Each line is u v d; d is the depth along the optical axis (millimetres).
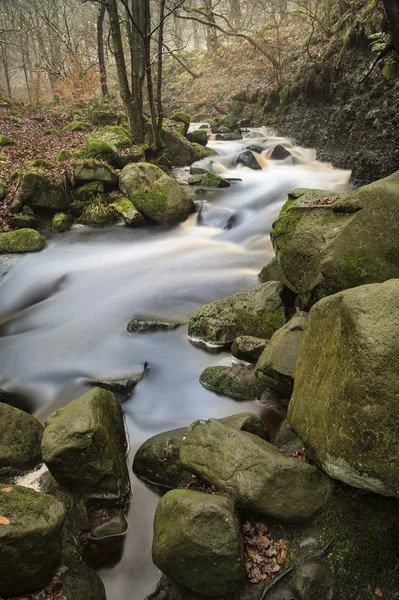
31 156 11508
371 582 2725
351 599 2680
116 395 4836
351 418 2760
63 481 3545
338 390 2924
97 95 22969
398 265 4055
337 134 13148
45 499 2959
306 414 3355
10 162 10898
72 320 6535
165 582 3025
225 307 5645
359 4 13562
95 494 3559
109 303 6820
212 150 15297
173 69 30812
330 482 3137
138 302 6723
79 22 35219
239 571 2766
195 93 25828
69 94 21172
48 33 26797
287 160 14242
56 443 3438
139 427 4465
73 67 22188
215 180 11875
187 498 2959
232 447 3303
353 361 2789
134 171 9977
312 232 4707
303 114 16016
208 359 5379
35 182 9375
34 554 2727
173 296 6781
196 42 36844
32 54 38875
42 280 7684
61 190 9695
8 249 8461
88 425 3477
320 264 4441
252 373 4750
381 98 10883
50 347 5840
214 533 2777
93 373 5199
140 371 5191
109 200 10039
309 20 19391
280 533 3039
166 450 3775
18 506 2840
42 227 9484
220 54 26844
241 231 9148
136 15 12172
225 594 2814
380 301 2852
